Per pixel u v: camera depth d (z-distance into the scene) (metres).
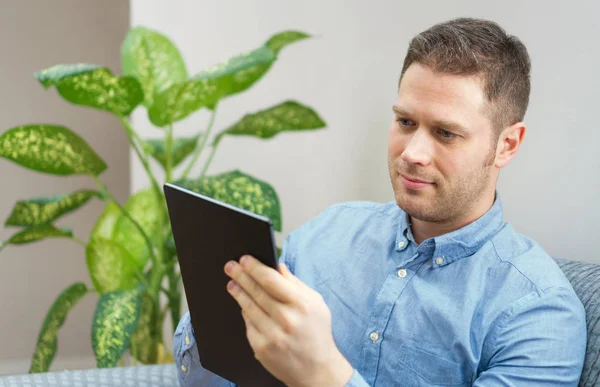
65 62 2.76
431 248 1.04
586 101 1.31
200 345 0.97
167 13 2.08
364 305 1.08
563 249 1.37
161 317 1.95
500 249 1.02
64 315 1.87
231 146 2.09
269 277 0.75
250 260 0.77
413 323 1.02
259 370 0.89
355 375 0.79
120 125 2.82
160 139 2.04
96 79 1.59
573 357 0.94
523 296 0.97
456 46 0.93
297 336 0.75
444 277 1.02
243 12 2.03
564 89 1.35
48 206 1.88
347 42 1.87
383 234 1.13
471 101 0.92
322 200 2.00
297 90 1.99
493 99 0.93
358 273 1.11
